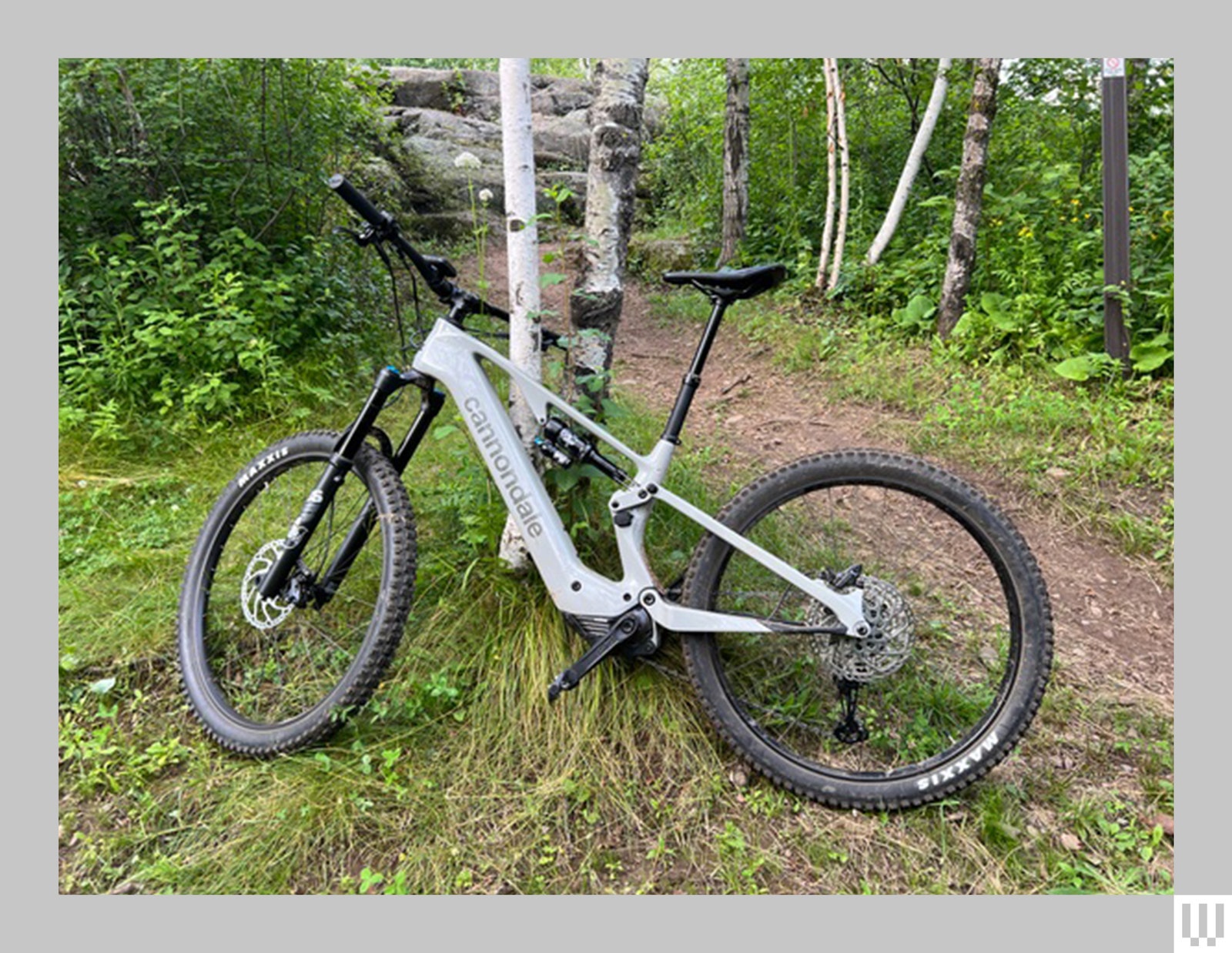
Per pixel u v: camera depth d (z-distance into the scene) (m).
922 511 2.99
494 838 1.83
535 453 2.32
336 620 2.43
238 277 4.12
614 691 2.09
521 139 2.20
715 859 1.80
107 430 3.34
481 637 2.24
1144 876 1.75
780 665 2.25
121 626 2.40
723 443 3.80
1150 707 2.28
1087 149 5.99
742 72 6.82
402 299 5.45
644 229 9.88
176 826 1.86
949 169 5.87
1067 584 2.88
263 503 2.67
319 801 1.86
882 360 4.65
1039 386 4.09
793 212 6.97
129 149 4.21
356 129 5.88
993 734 1.87
